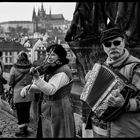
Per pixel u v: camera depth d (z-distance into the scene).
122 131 2.75
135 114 2.71
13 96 6.12
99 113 2.67
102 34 2.83
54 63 3.84
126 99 2.56
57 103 3.80
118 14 6.30
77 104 6.91
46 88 3.64
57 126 3.82
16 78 6.04
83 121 4.89
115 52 2.73
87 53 7.19
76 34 7.82
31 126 6.58
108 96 2.61
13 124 7.08
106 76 2.68
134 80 2.64
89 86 2.80
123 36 2.78
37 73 3.65
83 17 7.62
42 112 3.96
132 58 2.78
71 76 3.94
